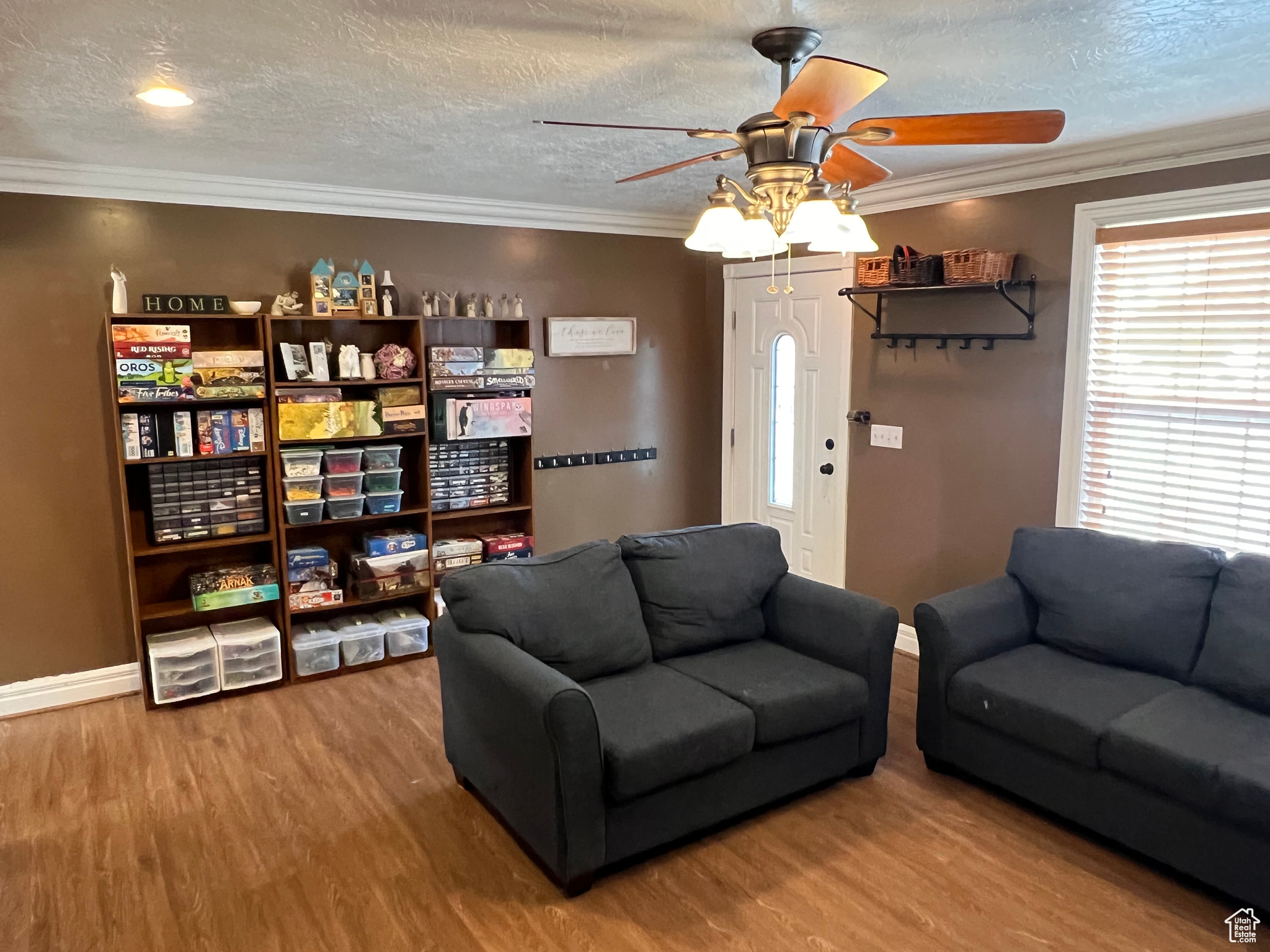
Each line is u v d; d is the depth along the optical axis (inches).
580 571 117.0
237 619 156.2
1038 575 124.5
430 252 168.1
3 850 102.5
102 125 109.2
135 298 141.8
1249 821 84.8
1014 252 142.1
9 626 138.6
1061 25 78.6
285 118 107.0
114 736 132.5
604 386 194.1
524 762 95.1
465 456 171.6
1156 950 84.8
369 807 112.3
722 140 120.3
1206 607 110.0
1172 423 128.5
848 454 175.9
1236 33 80.8
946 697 116.2
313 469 149.2
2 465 135.3
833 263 173.9
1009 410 145.9
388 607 170.7
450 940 87.4
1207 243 122.0
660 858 101.2
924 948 85.5
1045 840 104.0
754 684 110.4
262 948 86.1
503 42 81.0
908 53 86.6
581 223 183.8
